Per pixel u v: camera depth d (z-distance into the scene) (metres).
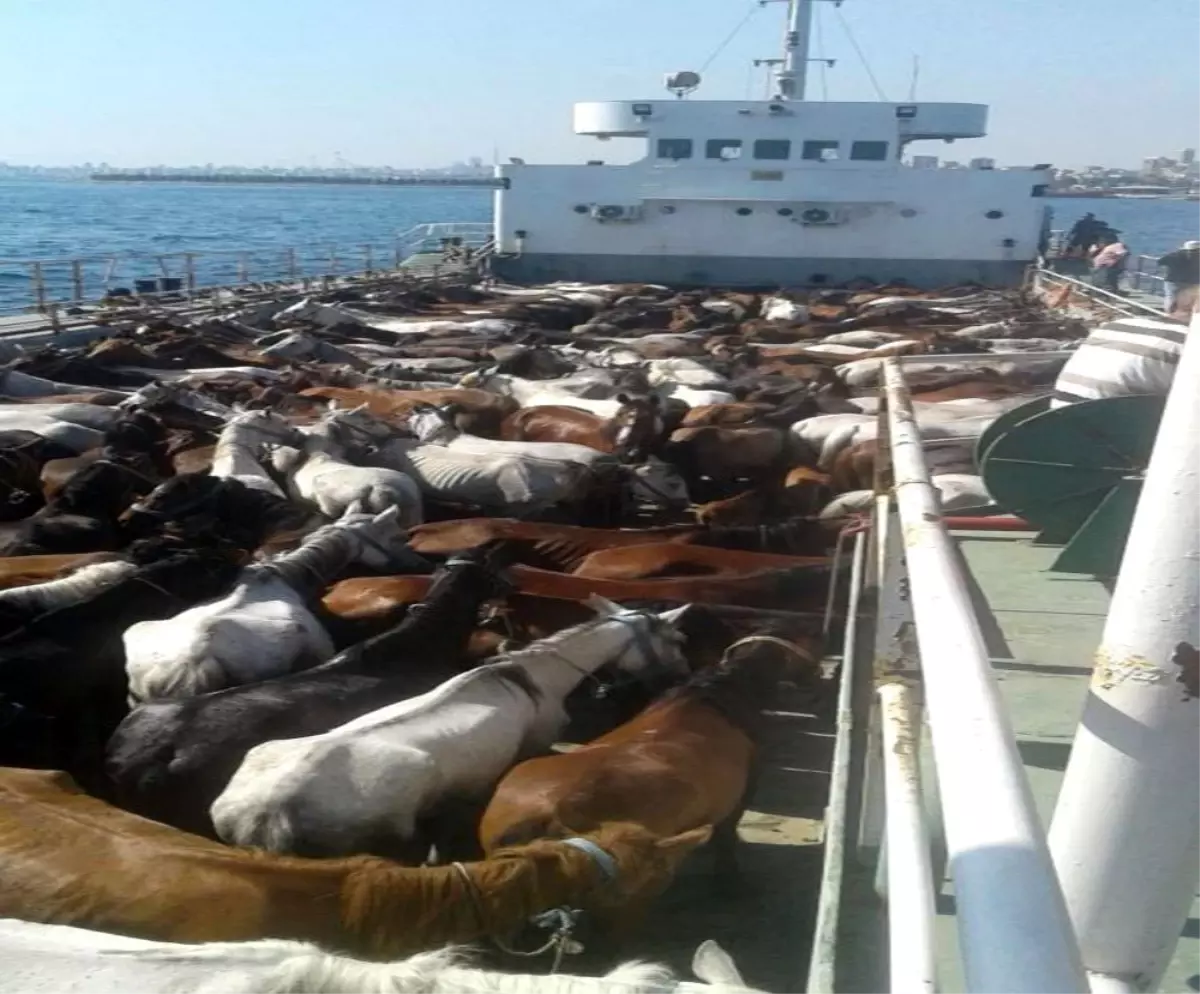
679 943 5.37
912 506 2.84
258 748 5.19
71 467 11.15
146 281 25.34
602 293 29.83
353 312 25.55
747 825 6.50
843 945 3.70
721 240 31.70
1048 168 30.88
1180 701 2.16
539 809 5.00
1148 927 2.29
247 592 7.50
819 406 14.89
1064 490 6.08
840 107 30.75
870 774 4.12
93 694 6.93
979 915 1.44
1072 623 5.96
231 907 4.04
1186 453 2.12
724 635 7.55
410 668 6.77
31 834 4.35
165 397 14.33
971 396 15.33
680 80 31.88
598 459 12.20
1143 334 6.93
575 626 6.91
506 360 19.09
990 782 1.62
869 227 31.39
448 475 11.77
